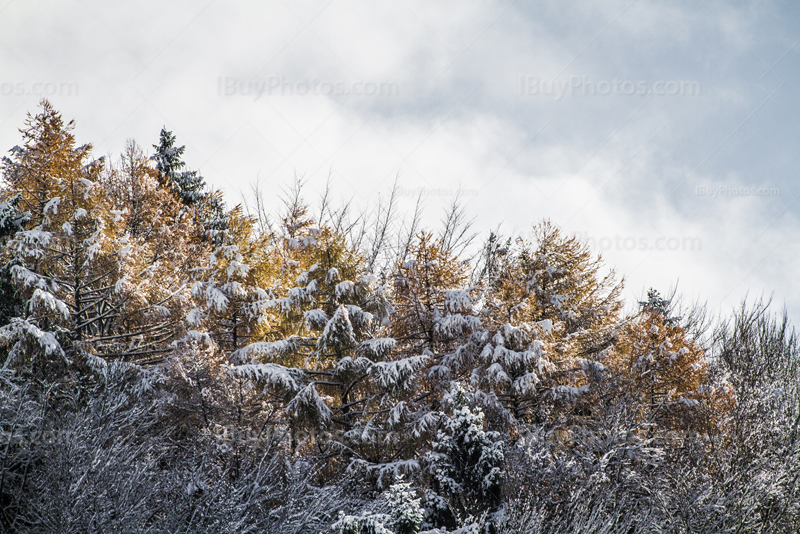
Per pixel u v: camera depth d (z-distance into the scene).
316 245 15.78
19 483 8.12
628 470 10.62
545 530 8.89
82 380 10.80
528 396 14.95
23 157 14.30
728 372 14.23
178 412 11.25
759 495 10.30
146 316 13.46
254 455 9.91
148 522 7.98
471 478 9.48
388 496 8.02
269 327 15.36
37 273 12.95
